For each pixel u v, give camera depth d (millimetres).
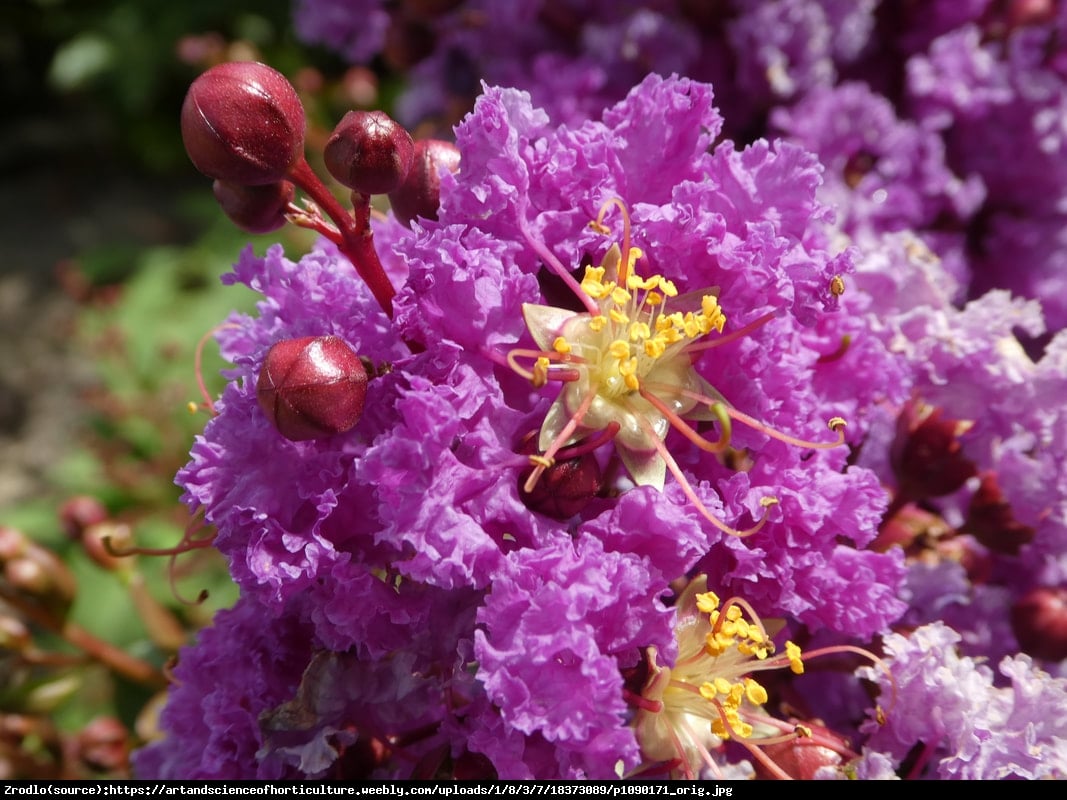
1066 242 209
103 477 317
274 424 146
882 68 217
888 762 159
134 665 209
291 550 147
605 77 209
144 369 353
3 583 201
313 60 550
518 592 144
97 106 650
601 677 142
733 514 153
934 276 178
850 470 159
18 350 507
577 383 152
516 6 219
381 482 144
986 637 180
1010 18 213
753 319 153
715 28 211
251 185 152
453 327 149
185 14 575
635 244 155
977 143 211
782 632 164
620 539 148
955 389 176
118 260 525
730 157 156
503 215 152
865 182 202
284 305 158
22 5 652
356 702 154
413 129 237
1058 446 176
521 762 147
